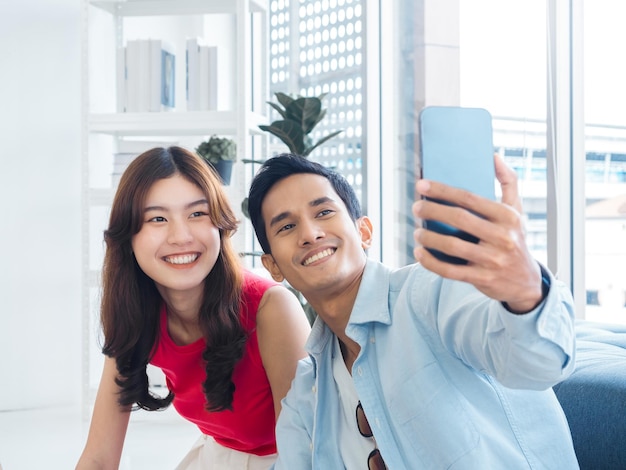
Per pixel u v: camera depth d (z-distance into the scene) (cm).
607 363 122
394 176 389
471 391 106
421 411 106
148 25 418
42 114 395
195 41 353
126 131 379
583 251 333
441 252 78
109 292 156
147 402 168
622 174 327
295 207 117
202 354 156
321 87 413
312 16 415
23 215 389
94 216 411
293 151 319
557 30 331
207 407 155
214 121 345
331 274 116
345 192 124
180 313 158
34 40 392
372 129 391
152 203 146
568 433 108
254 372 162
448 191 76
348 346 122
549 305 81
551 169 334
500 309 83
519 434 105
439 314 104
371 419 112
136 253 149
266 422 168
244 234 337
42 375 394
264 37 411
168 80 363
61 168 402
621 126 326
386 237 394
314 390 127
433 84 369
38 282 393
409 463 110
